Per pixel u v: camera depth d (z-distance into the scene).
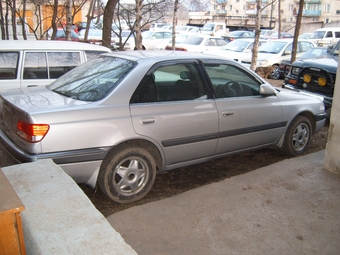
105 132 3.68
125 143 3.89
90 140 3.62
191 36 18.36
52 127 3.46
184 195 4.14
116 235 2.04
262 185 4.39
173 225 3.55
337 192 4.21
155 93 4.08
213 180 4.77
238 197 4.09
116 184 3.91
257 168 5.18
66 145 3.52
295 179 4.54
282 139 5.36
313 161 5.10
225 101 4.58
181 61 4.36
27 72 6.24
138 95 3.95
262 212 3.79
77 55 6.61
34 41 6.54
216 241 3.30
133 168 3.97
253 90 4.97
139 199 4.10
